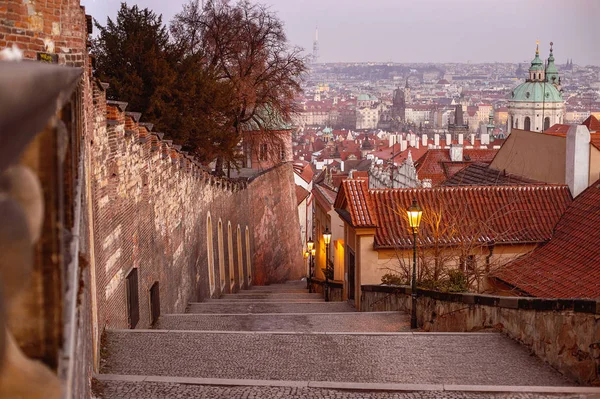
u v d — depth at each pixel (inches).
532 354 598.9
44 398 70.2
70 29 530.3
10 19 487.2
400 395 454.3
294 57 2112.5
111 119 721.0
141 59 1418.6
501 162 1635.1
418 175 3203.7
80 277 163.9
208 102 1536.7
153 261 903.1
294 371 540.4
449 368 557.0
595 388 462.3
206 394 442.9
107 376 461.1
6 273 62.5
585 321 519.2
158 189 949.2
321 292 1606.8
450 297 762.2
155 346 595.8
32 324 76.7
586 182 1250.6
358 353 593.6
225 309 1148.5
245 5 2063.2
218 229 1615.4
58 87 75.8
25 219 64.6
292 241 2704.2
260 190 2290.8
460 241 1110.4
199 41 2027.6
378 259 1136.2
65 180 113.6
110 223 676.7
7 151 55.2
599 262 1011.9
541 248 1138.7
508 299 646.5
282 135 2632.9
